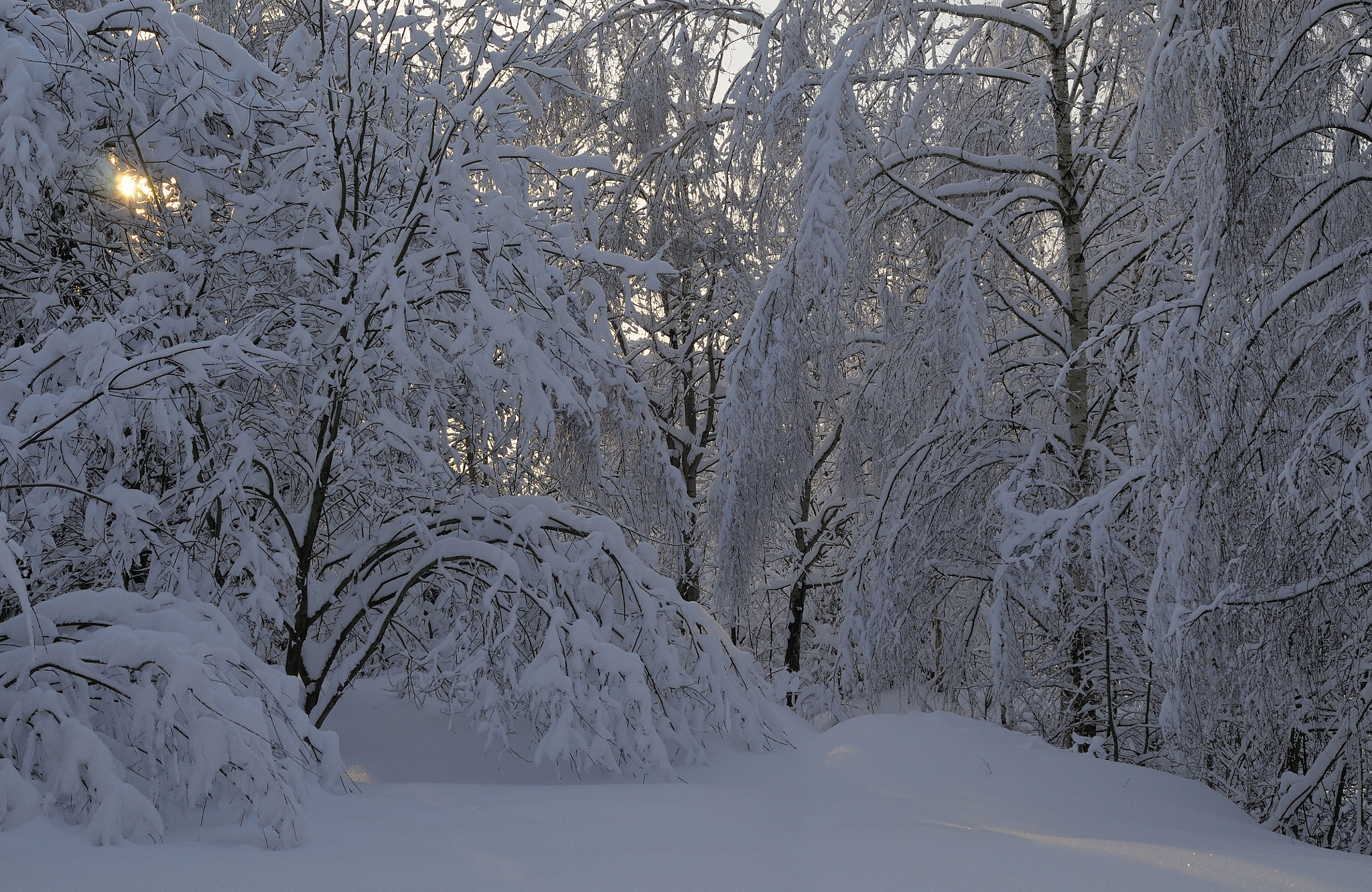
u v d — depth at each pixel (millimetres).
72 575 5645
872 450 10641
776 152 9375
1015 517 8000
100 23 6113
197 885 2965
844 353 10133
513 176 7871
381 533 7836
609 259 7852
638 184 12094
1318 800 6285
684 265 12375
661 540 11383
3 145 5230
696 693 7719
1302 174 6184
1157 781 6371
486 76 8180
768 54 9680
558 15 7852
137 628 4371
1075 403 9383
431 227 7422
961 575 9570
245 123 6793
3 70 5422
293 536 7059
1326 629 5961
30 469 4625
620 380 9469
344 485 7094
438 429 7758
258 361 4770
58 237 6508
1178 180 7273
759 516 9742
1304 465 5418
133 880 2986
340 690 7254
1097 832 4750
